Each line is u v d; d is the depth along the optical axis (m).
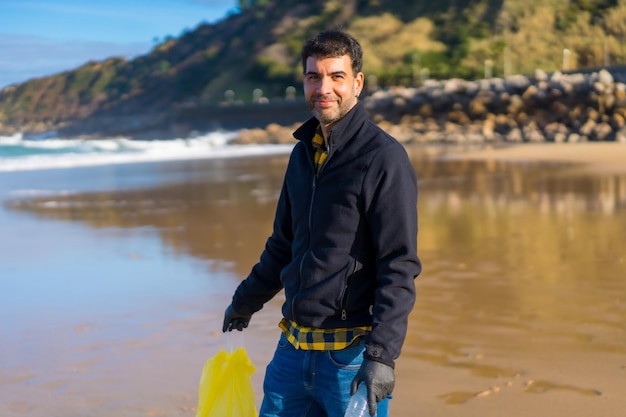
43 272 7.29
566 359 4.37
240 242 8.77
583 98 40.03
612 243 8.02
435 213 10.84
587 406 3.67
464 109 47.34
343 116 2.49
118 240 9.19
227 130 96.50
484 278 6.54
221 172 20.98
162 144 54.25
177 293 6.27
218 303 5.90
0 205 13.61
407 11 135.25
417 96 50.41
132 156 31.19
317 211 2.48
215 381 2.71
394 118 50.44
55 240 9.33
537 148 29.22
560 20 119.94
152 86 190.00
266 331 5.08
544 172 17.66
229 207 12.32
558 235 8.62
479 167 19.88
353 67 2.49
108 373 4.35
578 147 28.72
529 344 4.68
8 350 4.82
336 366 2.48
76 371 4.40
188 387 4.11
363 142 2.45
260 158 29.11
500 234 8.82
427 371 4.23
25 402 3.94
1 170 23.64
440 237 8.73
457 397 3.84
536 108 42.28
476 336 4.87
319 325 2.48
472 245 8.16
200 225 10.28
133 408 3.83
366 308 2.50
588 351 4.50
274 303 5.82
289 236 2.74
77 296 6.26
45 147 49.81
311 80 2.49
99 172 22.16
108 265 7.57
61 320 5.51
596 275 6.55
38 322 5.46
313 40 2.49
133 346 4.84
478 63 115.50
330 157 2.47
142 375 4.31
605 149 26.58
